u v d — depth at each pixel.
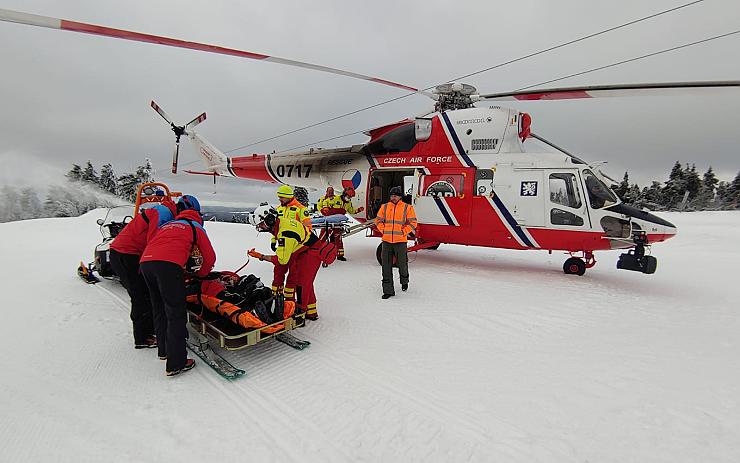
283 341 3.72
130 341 3.76
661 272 7.14
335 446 2.21
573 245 6.26
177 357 3.04
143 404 2.65
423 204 7.32
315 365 3.27
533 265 7.77
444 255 8.97
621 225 5.75
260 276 6.75
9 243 10.57
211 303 3.59
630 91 4.88
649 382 2.93
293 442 2.25
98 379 3.01
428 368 3.21
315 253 4.15
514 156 6.57
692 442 2.23
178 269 3.07
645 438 2.27
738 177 49.31
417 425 2.41
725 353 3.46
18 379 2.99
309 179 9.41
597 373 3.08
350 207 8.55
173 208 3.58
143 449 2.18
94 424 2.42
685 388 2.84
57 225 14.55
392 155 7.83
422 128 7.17
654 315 4.55
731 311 4.71
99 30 2.85
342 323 4.30
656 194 52.22
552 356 3.42
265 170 10.39
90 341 3.73
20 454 2.13
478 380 2.99
